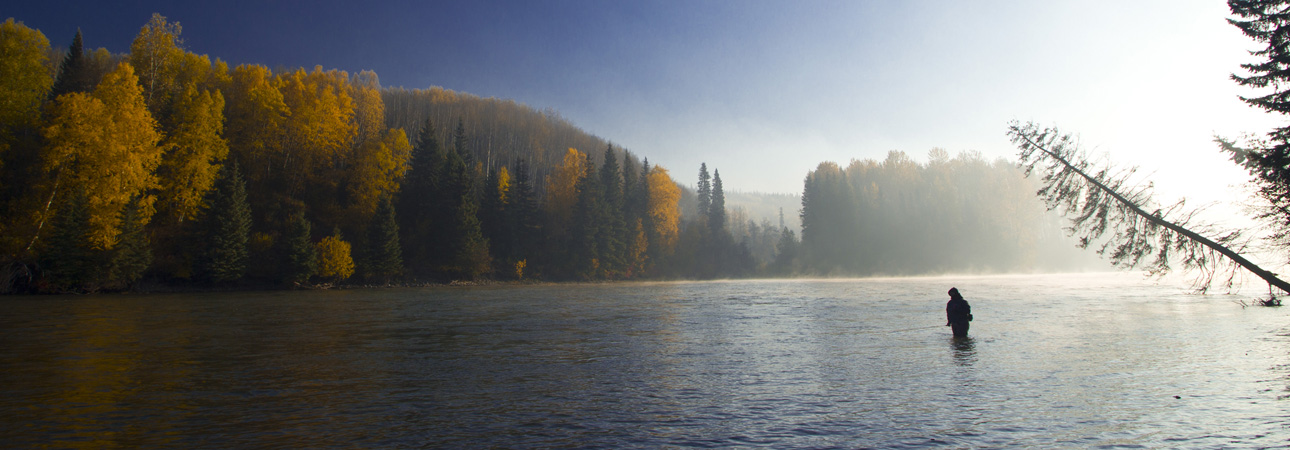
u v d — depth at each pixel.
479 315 26.41
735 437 7.01
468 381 10.68
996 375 10.92
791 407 8.55
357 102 88.81
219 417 7.97
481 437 7.05
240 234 53.12
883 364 12.36
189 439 6.91
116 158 43.53
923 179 117.94
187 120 52.62
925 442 6.74
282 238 59.69
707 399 9.12
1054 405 8.48
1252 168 21.34
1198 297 33.47
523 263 81.06
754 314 26.44
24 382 10.41
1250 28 20.34
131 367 12.09
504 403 8.89
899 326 20.55
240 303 34.94
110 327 20.33
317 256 57.88
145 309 29.31
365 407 8.60
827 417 7.94
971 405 8.54
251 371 11.66
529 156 150.50
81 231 42.81
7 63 45.94
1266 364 11.73
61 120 42.53
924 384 10.16
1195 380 10.21
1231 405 8.35
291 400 9.07
